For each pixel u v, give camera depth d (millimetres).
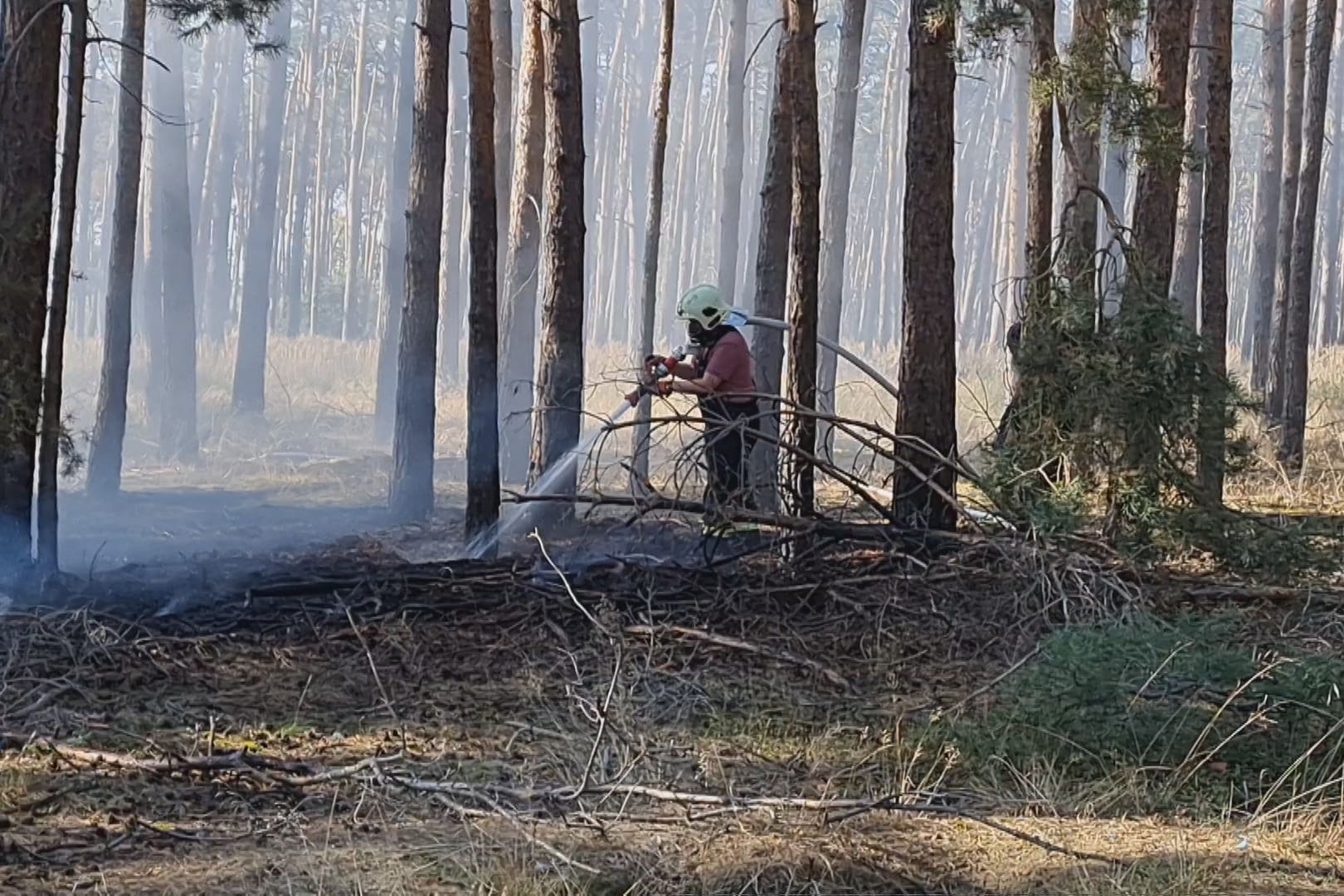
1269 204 19703
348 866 4770
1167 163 10320
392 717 6457
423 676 7039
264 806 5379
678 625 7754
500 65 17500
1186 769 5969
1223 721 6199
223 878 4656
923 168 9289
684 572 8367
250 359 20703
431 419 12320
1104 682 6203
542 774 5797
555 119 10812
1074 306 9125
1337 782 5727
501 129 17688
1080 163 12578
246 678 6957
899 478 9211
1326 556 8719
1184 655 6336
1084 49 10055
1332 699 6203
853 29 16109
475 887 4625
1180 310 9234
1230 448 9266
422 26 12258
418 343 12258
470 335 9266
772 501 9688
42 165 7945
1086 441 8945
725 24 42250
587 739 6113
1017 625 7742
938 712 6438
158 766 5617
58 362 8062
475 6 9148
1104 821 5562
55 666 6914
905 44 46281
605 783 5559
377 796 5441
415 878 4711
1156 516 8781
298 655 7270
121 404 13664
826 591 8172
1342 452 17375
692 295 9336
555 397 10820
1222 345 13703
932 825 5438
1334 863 5168
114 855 4844
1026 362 9148
